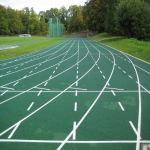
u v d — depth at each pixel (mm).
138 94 13164
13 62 25375
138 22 46375
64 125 8992
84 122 9266
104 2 69500
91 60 26453
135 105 11305
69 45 48875
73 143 7637
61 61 25938
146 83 15680
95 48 40656
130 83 15703
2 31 102438
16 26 109938
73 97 12633
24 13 123500
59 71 20172
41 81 16484
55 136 8109
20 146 7453
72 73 19281
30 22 121250
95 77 17656
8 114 10172
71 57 29250
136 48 34688
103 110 10609
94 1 77312
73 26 127562
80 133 8328
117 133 8320
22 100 12156
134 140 7832
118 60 26141
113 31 61656
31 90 14117
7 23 103500
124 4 48344
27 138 7977
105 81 16312
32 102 11820
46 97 12672
